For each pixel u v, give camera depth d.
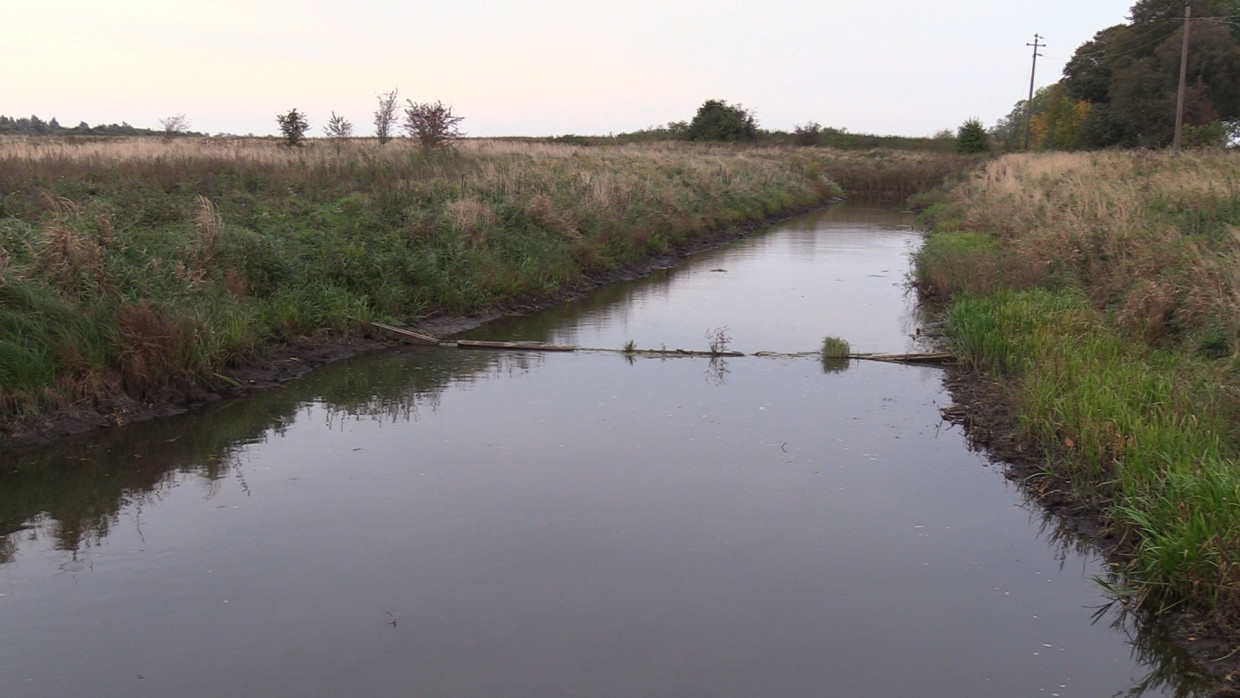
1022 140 73.50
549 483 7.93
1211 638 5.48
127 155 22.91
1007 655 5.44
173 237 12.95
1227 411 8.03
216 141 34.16
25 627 5.62
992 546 6.85
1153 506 6.48
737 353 12.74
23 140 31.44
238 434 9.25
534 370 11.90
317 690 4.99
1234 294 10.42
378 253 14.89
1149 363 10.00
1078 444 8.01
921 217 34.50
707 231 27.73
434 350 13.02
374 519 7.18
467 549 6.67
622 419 9.75
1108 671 5.29
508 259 17.12
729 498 7.65
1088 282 14.30
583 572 6.34
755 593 6.09
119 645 5.44
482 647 5.42
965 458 8.70
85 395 9.37
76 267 10.54
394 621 5.69
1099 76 60.66
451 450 8.77
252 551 6.64
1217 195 17.11
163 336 10.12
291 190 18.67
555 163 29.20
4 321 9.26
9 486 7.84
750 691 5.02
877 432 9.43
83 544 6.77
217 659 5.29
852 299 17.33
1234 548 5.73
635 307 16.48
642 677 5.14
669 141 65.00
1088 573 6.46
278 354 11.81
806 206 41.00
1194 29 47.62
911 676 5.20
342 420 9.73
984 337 11.86
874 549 6.77
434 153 26.66
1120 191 19.77
